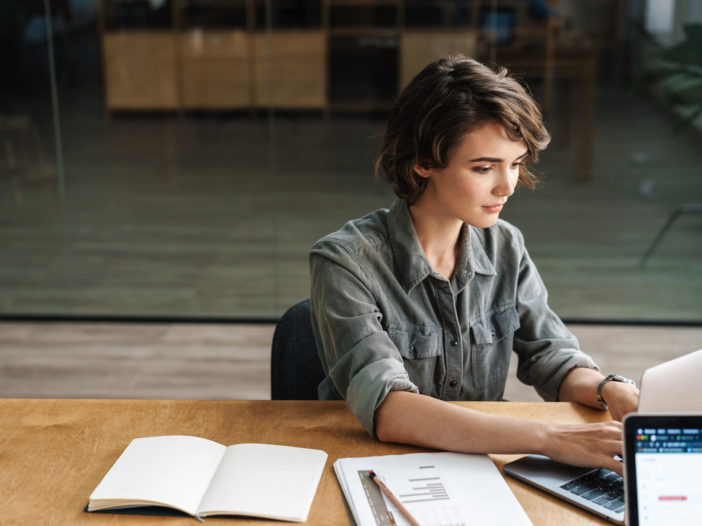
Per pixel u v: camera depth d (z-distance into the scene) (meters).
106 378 2.95
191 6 3.16
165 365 3.06
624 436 0.85
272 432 1.21
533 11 3.09
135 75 3.24
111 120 3.29
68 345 3.28
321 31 3.15
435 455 1.14
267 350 3.21
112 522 1.00
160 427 1.23
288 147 3.27
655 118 3.16
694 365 1.02
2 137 3.35
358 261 1.32
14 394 2.82
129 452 1.12
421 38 3.14
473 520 0.99
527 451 1.11
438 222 1.33
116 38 3.20
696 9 3.05
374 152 3.23
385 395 1.18
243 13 3.15
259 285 3.48
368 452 1.16
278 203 3.35
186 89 3.24
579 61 3.12
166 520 1.00
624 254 3.34
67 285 3.54
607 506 1.02
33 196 3.42
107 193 3.39
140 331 3.43
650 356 3.09
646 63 3.12
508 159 1.19
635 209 3.28
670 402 1.02
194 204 3.38
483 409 1.28
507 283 1.45
